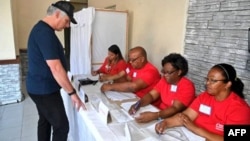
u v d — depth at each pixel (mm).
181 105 1419
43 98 1472
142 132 1114
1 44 3078
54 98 1507
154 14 2584
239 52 1568
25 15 4574
